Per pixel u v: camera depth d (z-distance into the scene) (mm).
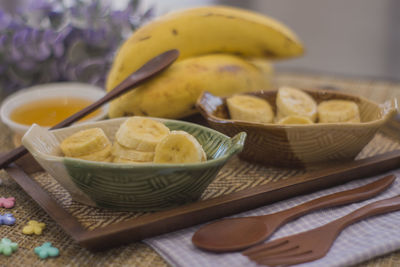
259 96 604
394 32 1279
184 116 639
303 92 603
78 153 505
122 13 738
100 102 589
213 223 488
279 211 511
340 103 589
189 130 535
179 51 632
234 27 671
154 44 656
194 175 484
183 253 467
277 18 1356
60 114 648
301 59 1134
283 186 522
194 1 1407
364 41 1235
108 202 505
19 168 557
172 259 465
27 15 751
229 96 595
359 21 1352
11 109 645
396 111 545
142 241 485
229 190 542
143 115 625
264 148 556
